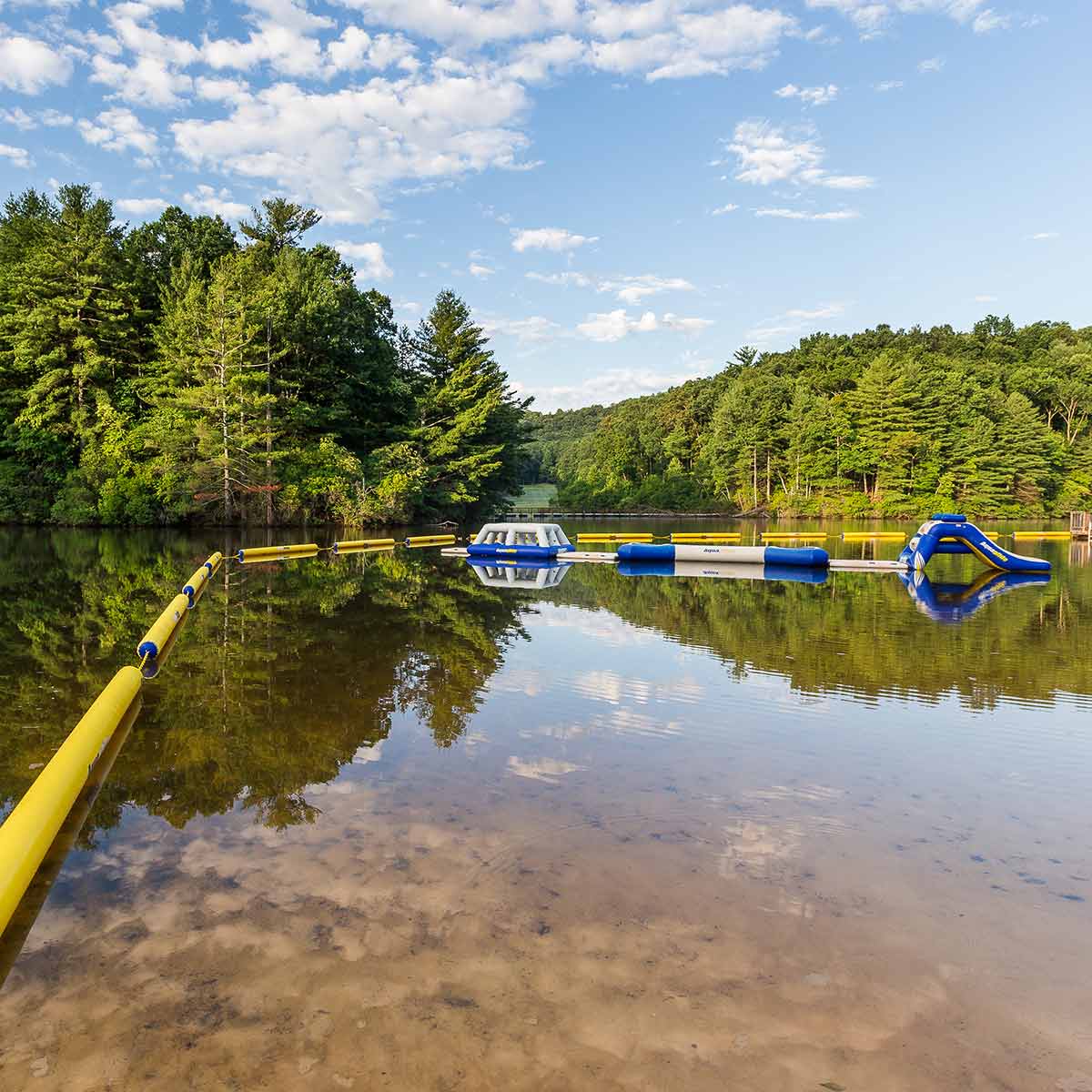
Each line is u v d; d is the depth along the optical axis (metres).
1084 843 3.71
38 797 3.56
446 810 3.99
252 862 3.40
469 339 43.06
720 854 3.54
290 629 9.27
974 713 5.96
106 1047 2.24
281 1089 2.06
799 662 7.76
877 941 2.83
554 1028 2.32
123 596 11.91
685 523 48.50
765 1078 2.12
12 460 31.30
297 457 33.91
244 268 32.22
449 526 38.56
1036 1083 2.12
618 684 6.79
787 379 77.50
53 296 30.97
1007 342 91.12
